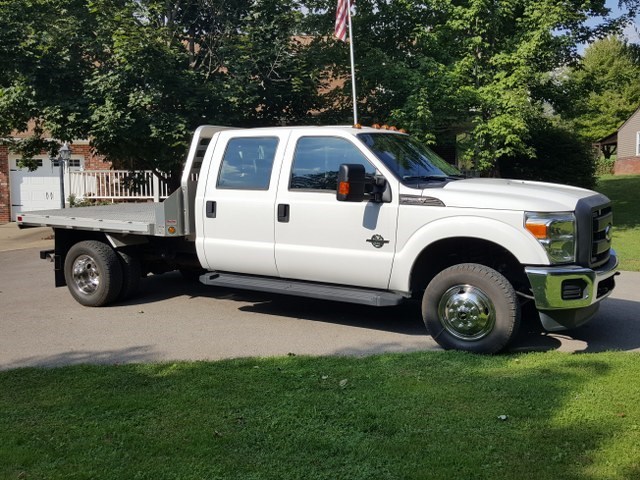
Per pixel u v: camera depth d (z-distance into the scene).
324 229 6.32
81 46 13.00
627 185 28.73
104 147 13.18
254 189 6.78
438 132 15.25
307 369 5.19
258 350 5.98
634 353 5.54
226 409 4.32
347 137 6.31
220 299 8.41
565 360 5.30
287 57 13.70
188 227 7.38
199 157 7.54
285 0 13.62
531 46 14.05
